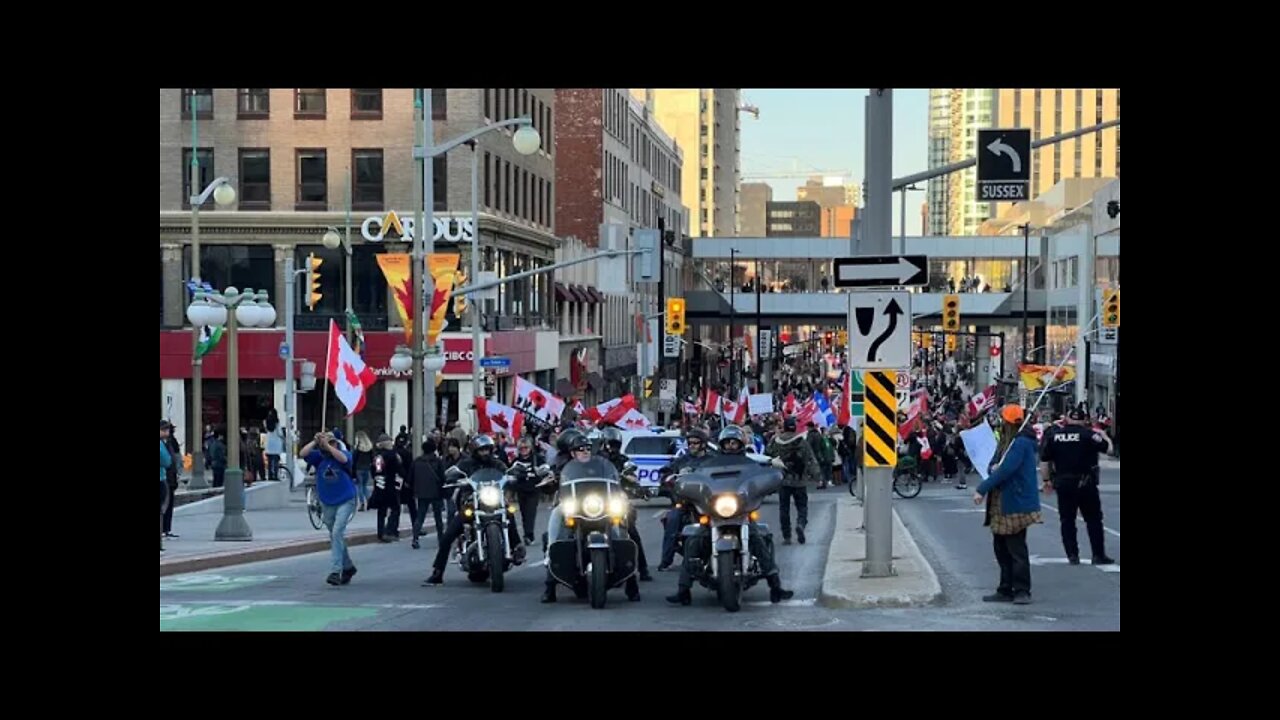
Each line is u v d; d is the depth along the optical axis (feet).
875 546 56.13
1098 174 575.79
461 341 182.60
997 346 378.32
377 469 91.50
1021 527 51.16
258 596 57.16
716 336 405.18
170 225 180.24
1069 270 270.26
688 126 652.07
